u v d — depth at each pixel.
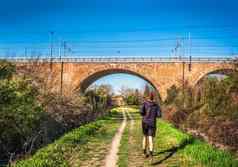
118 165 11.39
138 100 105.75
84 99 30.84
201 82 26.38
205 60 60.12
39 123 15.84
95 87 62.03
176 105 31.33
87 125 23.89
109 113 55.66
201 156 10.73
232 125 15.34
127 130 25.20
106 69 63.03
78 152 13.97
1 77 14.80
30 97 14.47
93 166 11.35
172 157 12.32
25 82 14.70
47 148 13.04
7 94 12.85
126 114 61.31
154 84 61.94
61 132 20.55
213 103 19.47
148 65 62.16
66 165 10.89
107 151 14.48
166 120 33.06
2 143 12.80
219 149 12.88
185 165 10.77
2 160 12.50
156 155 12.98
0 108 12.43
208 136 17.50
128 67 62.56
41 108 15.18
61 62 63.31
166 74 61.56
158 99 54.06
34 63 20.80
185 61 60.81
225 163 9.76
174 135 17.88
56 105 20.05
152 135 12.38
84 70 63.19
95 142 17.52
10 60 18.11
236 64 17.11
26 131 13.82
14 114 12.77
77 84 63.12
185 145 14.13
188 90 30.50
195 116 23.27
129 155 13.27
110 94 86.50
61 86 24.55
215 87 20.08
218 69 59.62
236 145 14.21
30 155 12.90
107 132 23.23
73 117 24.48
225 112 16.88
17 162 11.07
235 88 16.97
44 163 10.01
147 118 12.44
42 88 18.27
